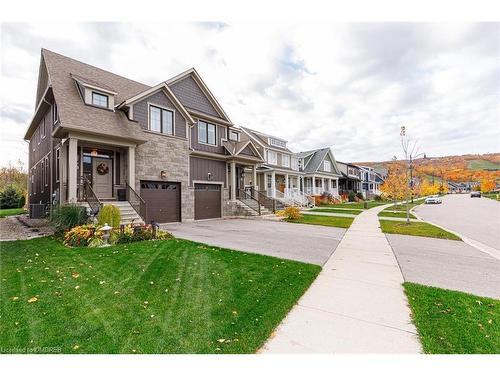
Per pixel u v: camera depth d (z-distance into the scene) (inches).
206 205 650.2
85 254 252.2
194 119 641.6
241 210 689.6
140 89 598.5
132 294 160.1
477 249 311.6
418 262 248.8
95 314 134.3
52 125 517.7
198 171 634.2
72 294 158.9
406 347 110.7
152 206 512.1
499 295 167.5
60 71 468.8
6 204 1003.9
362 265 236.8
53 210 442.9
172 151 547.8
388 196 1178.6
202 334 117.8
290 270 214.2
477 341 114.1
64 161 425.1
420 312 140.1
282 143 1224.2
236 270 211.8
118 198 464.4
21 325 122.7
